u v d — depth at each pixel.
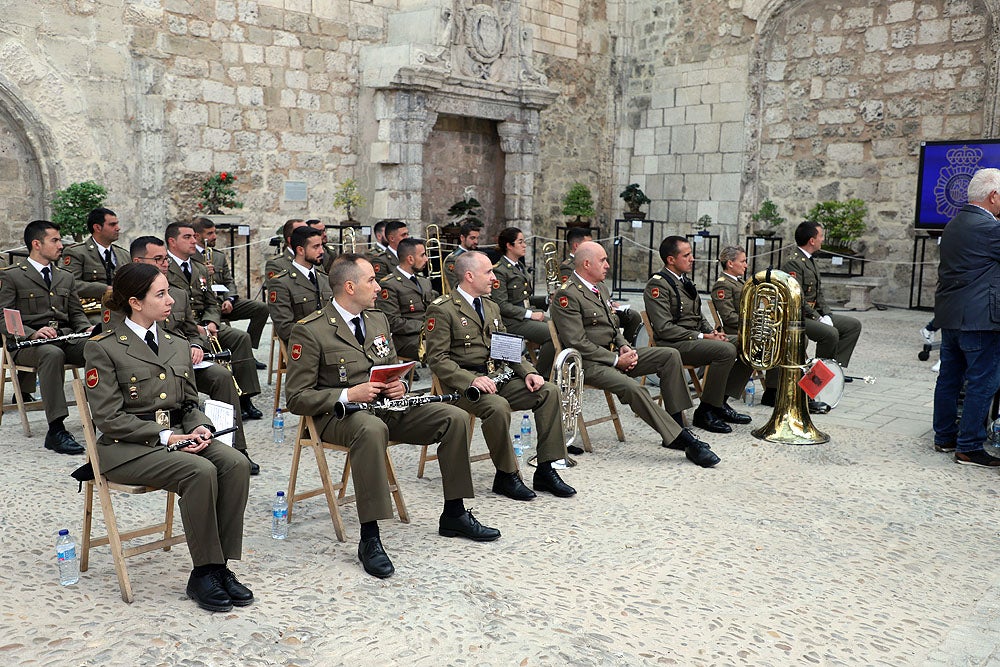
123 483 3.20
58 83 9.14
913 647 2.99
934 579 3.58
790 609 3.25
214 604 3.06
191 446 3.17
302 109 11.46
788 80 13.91
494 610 3.12
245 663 2.71
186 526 3.08
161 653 2.75
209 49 10.45
